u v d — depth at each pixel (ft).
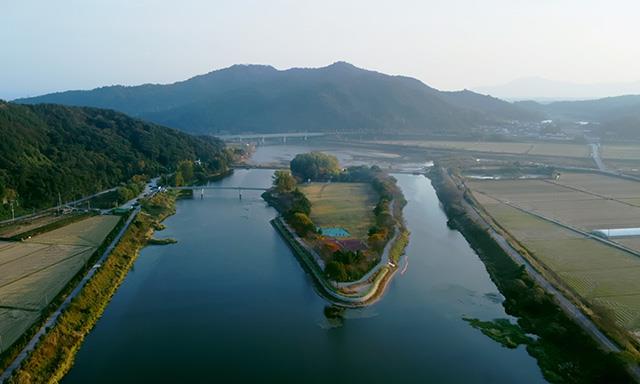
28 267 459.73
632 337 322.34
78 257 488.85
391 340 347.97
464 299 413.18
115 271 466.70
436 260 509.35
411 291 428.97
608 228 599.57
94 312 382.01
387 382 298.97
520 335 349.82
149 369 310.45
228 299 417.28
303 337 353.72
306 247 540.11
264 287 443.32
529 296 387.34
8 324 344.28
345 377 303.48
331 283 431.02
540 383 296.51
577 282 423.23
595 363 297.12
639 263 471.21
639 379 268.82
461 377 303.07
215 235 611.47
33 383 281.33
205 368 312.09
